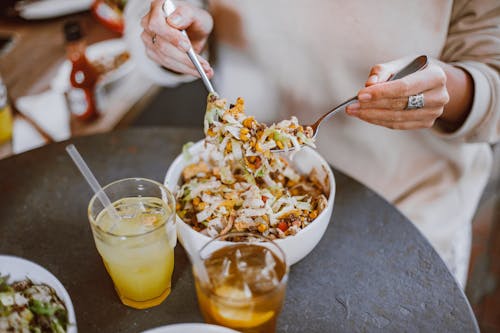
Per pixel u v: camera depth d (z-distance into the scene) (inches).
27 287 22.0
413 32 32.8
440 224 35.5
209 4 38.2
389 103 25.9
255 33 36.0
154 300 23.3
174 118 55.4
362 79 35.0
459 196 36.5
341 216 27.7
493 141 32.1
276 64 36.5
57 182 30.0
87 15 53.1
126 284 22.4
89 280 24.5
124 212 23.5
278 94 37.8
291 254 23.0
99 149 32.3
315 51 34.9
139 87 47.3
